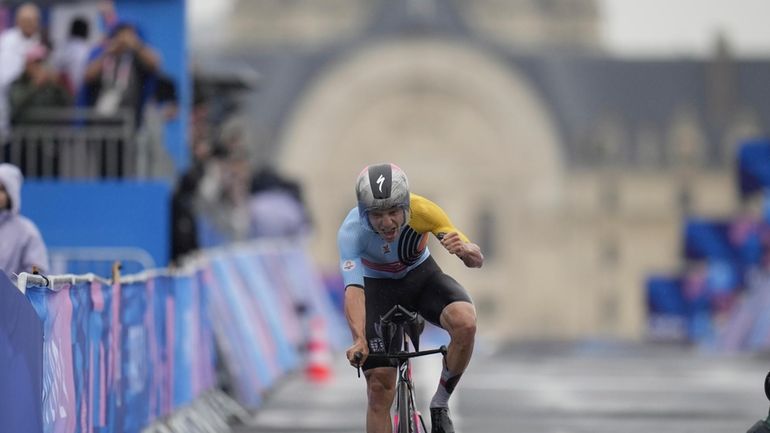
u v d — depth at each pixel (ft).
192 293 113.29
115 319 83.15
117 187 148.05
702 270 374.43
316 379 172.35
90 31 161.99
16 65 145.89
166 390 101.09
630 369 202.28
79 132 146.82
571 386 167.02
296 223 227.61
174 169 168.14
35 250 88.94
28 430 61.57
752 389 163.43
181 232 146.72
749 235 339.36
